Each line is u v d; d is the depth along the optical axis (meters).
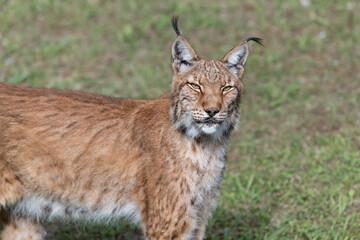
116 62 19.75
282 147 15.49
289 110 17.20
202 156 10.00
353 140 15.63
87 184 10.32
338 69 19.36
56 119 10.14
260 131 16.22
